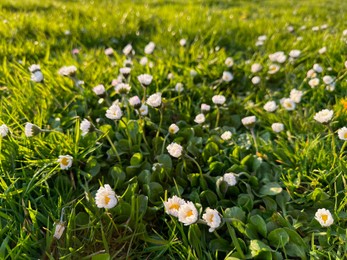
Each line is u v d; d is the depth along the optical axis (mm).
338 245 260
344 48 512
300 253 255
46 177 290
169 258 268
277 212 281
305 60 516
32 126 313
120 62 488
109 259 245
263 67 493
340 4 1103
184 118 399
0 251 243
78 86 408
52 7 826
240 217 279
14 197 286
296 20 788
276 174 325
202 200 303
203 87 442
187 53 535
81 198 302
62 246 257
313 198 295
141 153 339
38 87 419
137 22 710
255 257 253
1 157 309
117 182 304
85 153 323
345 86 425
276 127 356
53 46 579
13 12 754
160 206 295
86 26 660
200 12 839
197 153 341
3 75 449
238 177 314
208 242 275
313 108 403
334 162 306
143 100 383
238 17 832
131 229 276
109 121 387
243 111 423
